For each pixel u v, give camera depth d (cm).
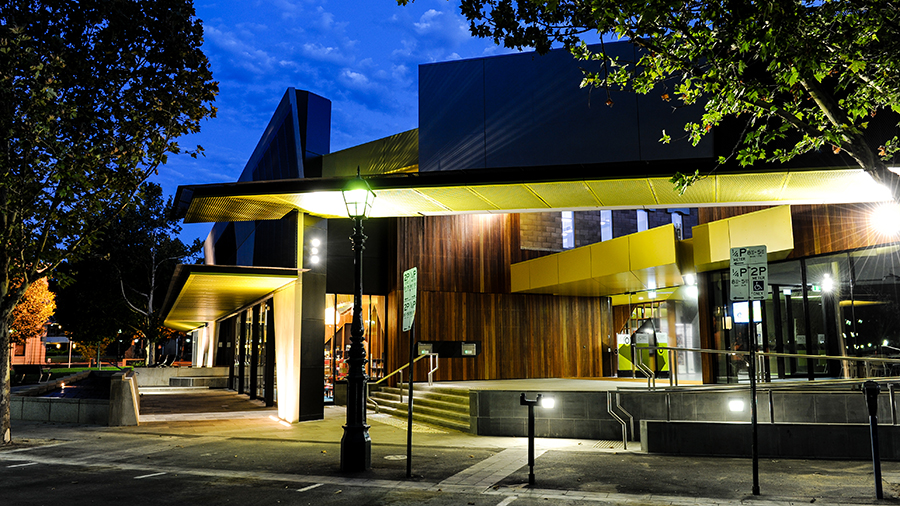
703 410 1152
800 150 776
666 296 2323
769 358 1703
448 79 1748
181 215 1484
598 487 741
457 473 845
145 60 1177
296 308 1539
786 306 1681
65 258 1202
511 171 1172
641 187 1188
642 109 1422
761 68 880
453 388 1589
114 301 4378
